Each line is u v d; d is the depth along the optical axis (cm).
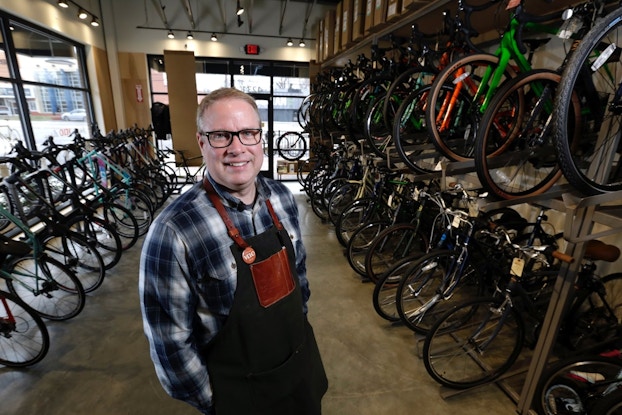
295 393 102
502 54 195
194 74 584
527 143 187
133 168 476
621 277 204
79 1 488
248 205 92
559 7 235
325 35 562
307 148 713
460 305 181
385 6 331
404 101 238
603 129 149
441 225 254
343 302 275
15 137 375
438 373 191
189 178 634
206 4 595
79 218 297
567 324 205
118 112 604
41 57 419
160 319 82
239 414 94
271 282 92
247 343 90
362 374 200
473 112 224
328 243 395
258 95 676
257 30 627
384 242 293
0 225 319
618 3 174
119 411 171
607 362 142
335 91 424
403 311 222
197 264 81
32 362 197
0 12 343
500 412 177
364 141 357
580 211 139
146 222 403
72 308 256
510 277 196
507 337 230
